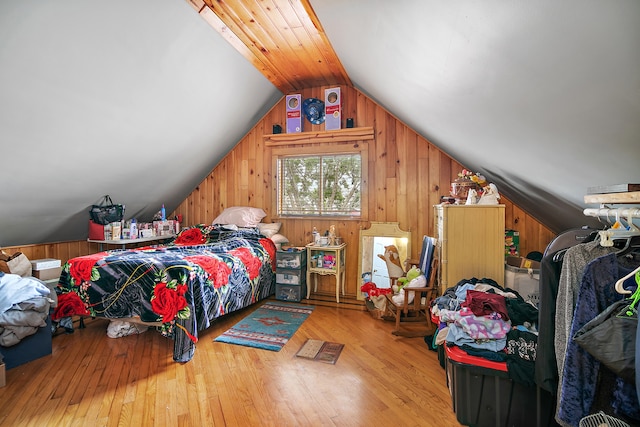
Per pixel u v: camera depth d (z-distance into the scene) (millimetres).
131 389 1891
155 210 4301
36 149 2309
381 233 3674
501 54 1071
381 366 2176
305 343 2527
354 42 2139
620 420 927
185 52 2521
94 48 1990
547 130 1325
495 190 2404
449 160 3473
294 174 4094
